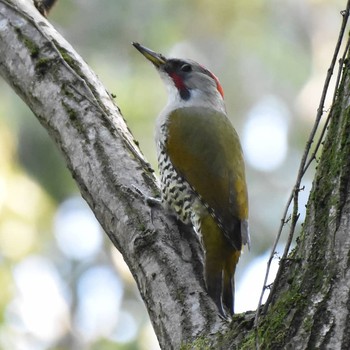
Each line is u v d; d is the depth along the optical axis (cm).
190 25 2266
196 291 794
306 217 705
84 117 948
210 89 1174
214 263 894
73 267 2041
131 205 885
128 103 2045
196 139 1061
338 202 683
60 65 988
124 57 2142
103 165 914
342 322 644
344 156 695
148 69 2108
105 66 2127
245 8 2305
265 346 665
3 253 1722
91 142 930
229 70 2344
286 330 661
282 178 2289
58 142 957
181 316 770
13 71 1007
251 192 2253
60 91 970
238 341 701
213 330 742
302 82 2344
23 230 1741
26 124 1945
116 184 900
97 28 2159
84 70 999
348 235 670
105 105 973
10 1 1043
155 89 2073
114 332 2031
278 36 2344
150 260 836
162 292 802
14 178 1764
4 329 1653
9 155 1786
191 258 847
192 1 2242
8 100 1945
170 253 839
